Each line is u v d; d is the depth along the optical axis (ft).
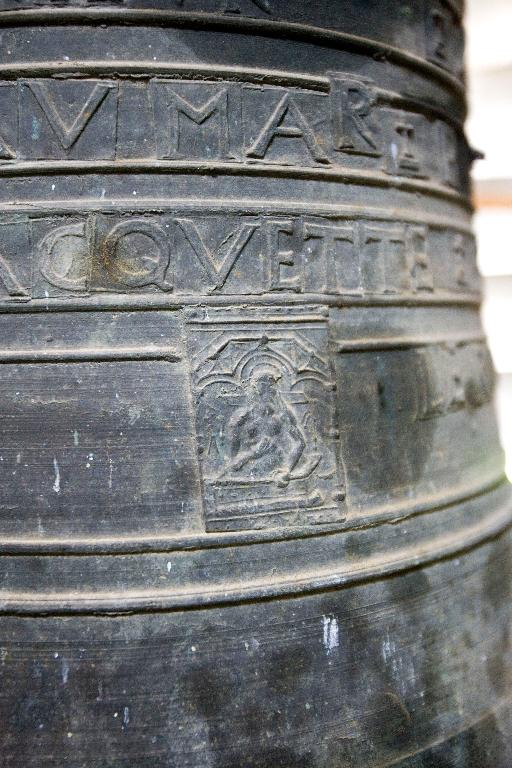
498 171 2.42
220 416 1.23
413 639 1.30
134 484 1.22
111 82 1.24
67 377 1.22
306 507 1.25
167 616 1.20
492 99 2.36
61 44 1.25
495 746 1.36
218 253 1.25
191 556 1.21
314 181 1.31
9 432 1.22
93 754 1.18
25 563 1.21
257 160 1.27
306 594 1.24
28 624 1.19
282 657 1.22
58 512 1.21
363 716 1.25
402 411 1.35
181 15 1.25
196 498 1.22
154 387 1.22
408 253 1.38
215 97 1.26
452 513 1.38
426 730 1.29
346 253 1.32
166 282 1.23
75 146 1.24
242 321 1.25
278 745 1.21
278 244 1.27
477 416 1.48
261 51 1.29
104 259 1.23
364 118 1.35
